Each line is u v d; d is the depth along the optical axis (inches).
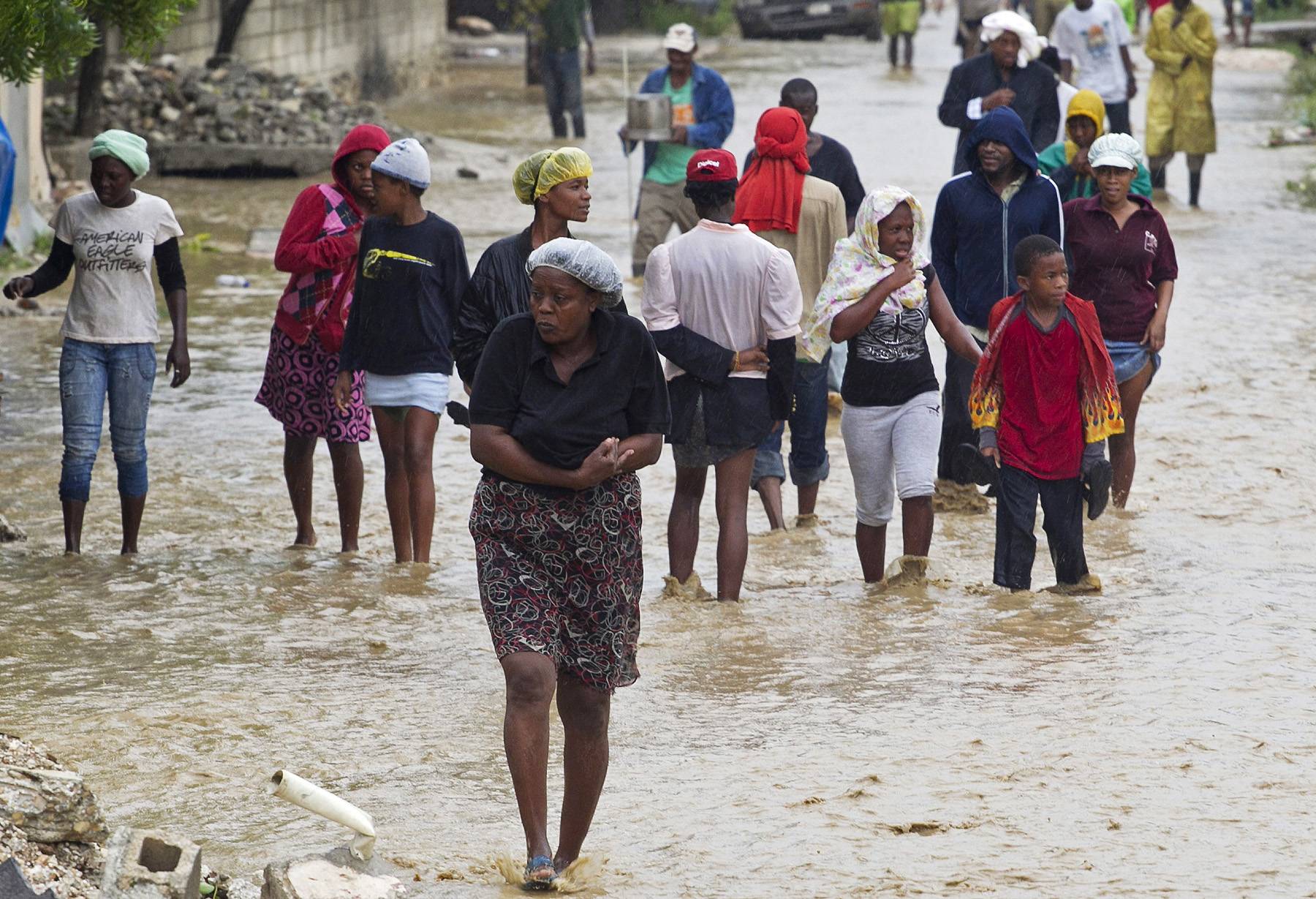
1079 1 2250.2
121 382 954.1
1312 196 2283.5
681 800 605.6
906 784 614.9
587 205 826.8
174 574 931.3
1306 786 603.2
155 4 1272.1
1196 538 1002.1
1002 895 512.7
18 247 1818.4
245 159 2529.5
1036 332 869.8
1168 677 734.5
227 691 733.3
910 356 894.4
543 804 534.3
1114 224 1062.4
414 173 904.3
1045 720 683.4
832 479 1182.3
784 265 852.6
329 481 1157.7
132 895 470.6
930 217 2129.7
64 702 711.7
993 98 1392.7
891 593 902.4
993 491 1108.5
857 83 3836.1
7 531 998.4
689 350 854.5
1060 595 888.9
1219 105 3378.4
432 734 681.6
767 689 736.3
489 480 550.0
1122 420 883.4
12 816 524.7
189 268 1889.8
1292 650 773.3
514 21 3097.9
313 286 960.3
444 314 933.8
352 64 3592.5
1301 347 1502.2
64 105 2426.2
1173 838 557.0
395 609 871.7
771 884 526.3
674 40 1683.1
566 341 536.4
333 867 517.3
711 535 1047.0
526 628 538.3
